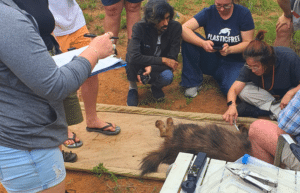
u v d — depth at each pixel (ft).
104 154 10.81
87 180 9.88
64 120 6.15
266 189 4.86
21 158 5.51
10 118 5.27
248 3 25.76
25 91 5.27
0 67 4.91
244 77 12.36
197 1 26.40
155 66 13.07
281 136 7.23
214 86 15.70
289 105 7.23
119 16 17.07
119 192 9.38
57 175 6.07
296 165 7.46
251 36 13.79
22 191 5.88
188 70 14.53
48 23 7.76
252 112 12.71
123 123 12.41
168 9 11.96
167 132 11.43
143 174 9.73
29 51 4.75
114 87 15.97
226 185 5.14
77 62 5.55
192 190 5.14
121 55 18.49
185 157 6.23
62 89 5.20
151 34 12.84
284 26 15.79
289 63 11.30
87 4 25.90
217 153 9.59
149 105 14.39
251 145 9.41
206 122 12.32
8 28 4.58
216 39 13.97
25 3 7.20
